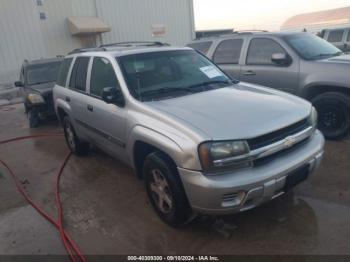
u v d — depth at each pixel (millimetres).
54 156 5840
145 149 3418
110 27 16266
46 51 14547
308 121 3184
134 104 3373
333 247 2764
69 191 4332
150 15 17531
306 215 3240
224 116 2900
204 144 2584
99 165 5109
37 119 8203
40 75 8617
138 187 4234
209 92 3639
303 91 5172
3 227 3611
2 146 6820
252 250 2830
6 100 12906
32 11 13930
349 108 4766
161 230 3232
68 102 5039
